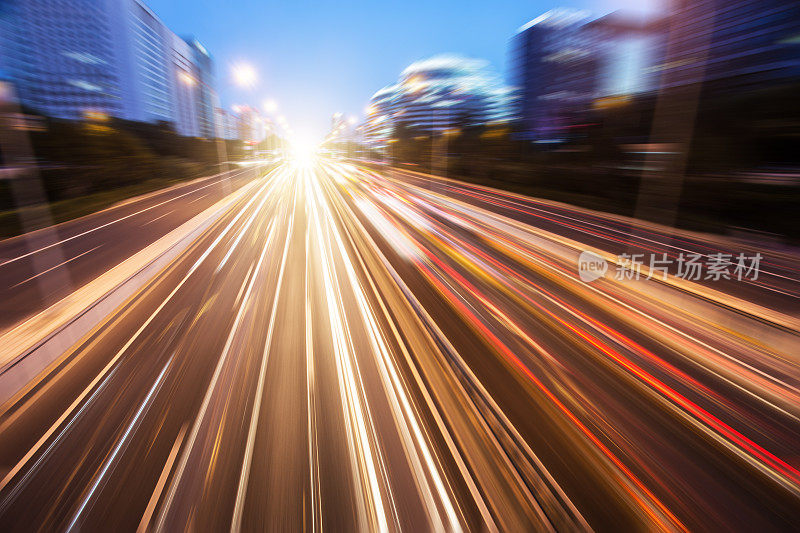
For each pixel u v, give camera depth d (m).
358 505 2.43
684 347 4.80
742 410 3.55
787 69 15.69
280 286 7.12
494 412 3.45
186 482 2.61
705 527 2.35
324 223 14.22
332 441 3.02
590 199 20.42
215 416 3.35
